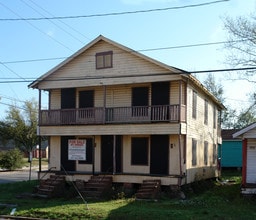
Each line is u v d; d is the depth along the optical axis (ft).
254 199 68.44
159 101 83.25
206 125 102.94
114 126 82.74
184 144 82.17
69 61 89.40
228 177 122.11
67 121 88.38
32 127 205.67
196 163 90.99
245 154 72.43
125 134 81.76
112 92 88.07
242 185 70.85
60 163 92.89
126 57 84.38
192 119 87.20
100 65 87.04
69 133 87.15
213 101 112.68
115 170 83.82
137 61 83.15
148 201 68.28
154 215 53.57
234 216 53.21
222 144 139.13
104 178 80.59
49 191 77.30
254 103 141.79
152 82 83.30
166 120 78.48
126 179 80.43
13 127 204.44
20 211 60.54
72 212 57.26
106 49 86.69
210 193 77.77
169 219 51.47
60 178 83.41
